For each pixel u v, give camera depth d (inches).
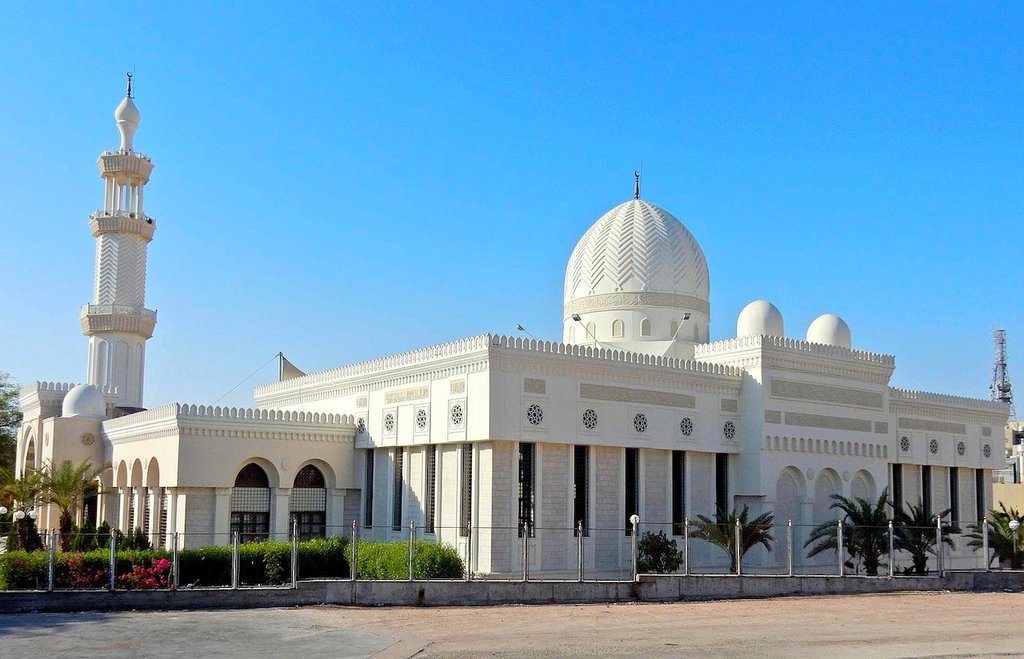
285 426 1828.2
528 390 1632.6
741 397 1934.1
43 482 1952.5
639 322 2127.2
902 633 989.8
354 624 1014.4
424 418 1743.4
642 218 2206.0
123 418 2039.9
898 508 2108.8
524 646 869.2
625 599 1305.4
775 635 962.7
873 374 2116.1
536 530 1624.0
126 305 2482.8
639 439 1765.5
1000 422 2564.0
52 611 1111.0
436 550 1370.6
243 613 1107.3
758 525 1647.4
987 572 1589.6
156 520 1814.7
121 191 2559.1
